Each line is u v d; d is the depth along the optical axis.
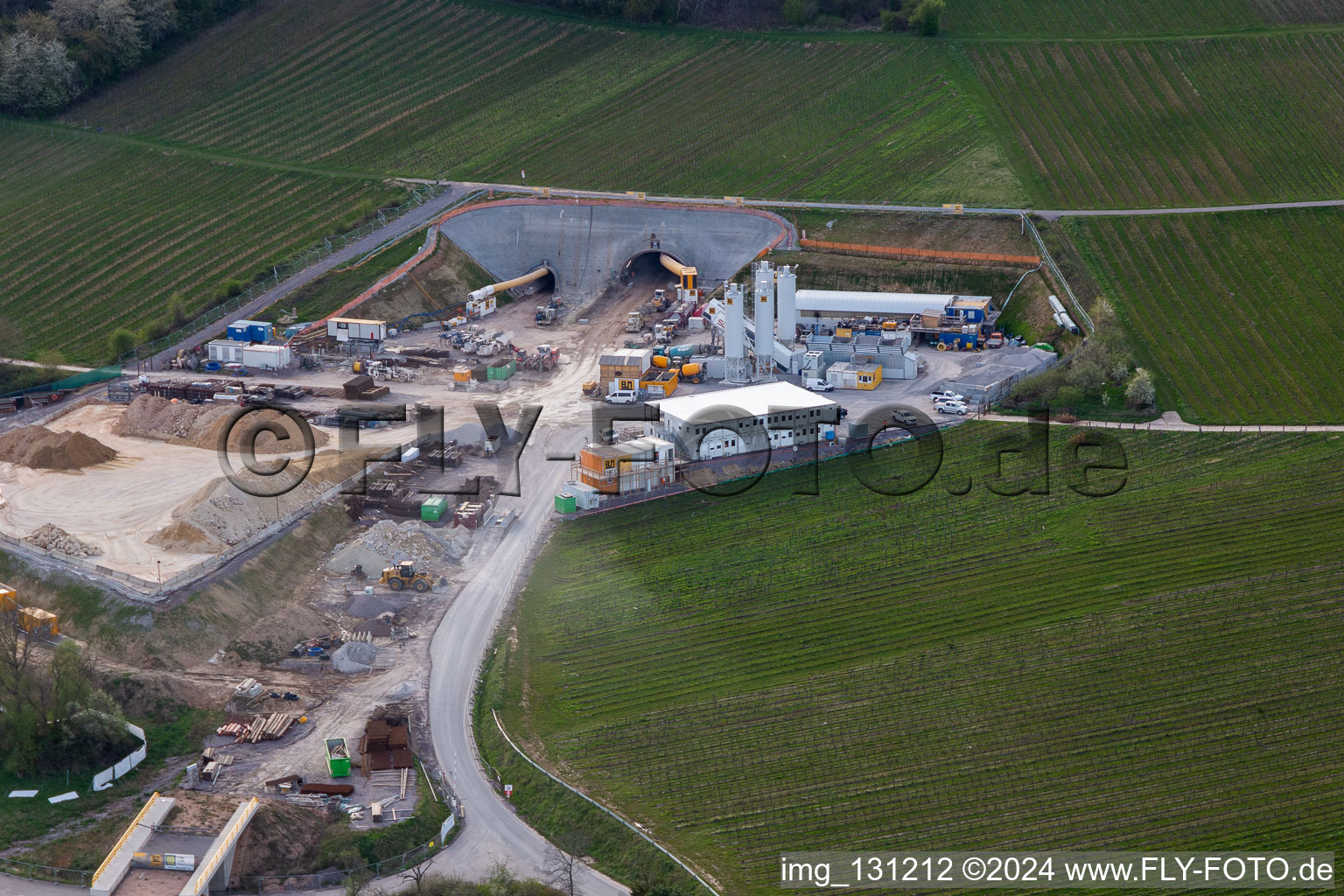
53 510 134.50
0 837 93.38
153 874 89.19
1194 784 99.56
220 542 126.88
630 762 102.88
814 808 97.75
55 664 104.12
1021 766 101.62
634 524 137.38
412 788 100.06
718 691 111.00
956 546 131.62
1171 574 125.81
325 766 102.00
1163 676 111.44
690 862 92.50
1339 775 100.06
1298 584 123.31
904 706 108.44
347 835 94.12
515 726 107.31
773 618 120.81
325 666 115.12
